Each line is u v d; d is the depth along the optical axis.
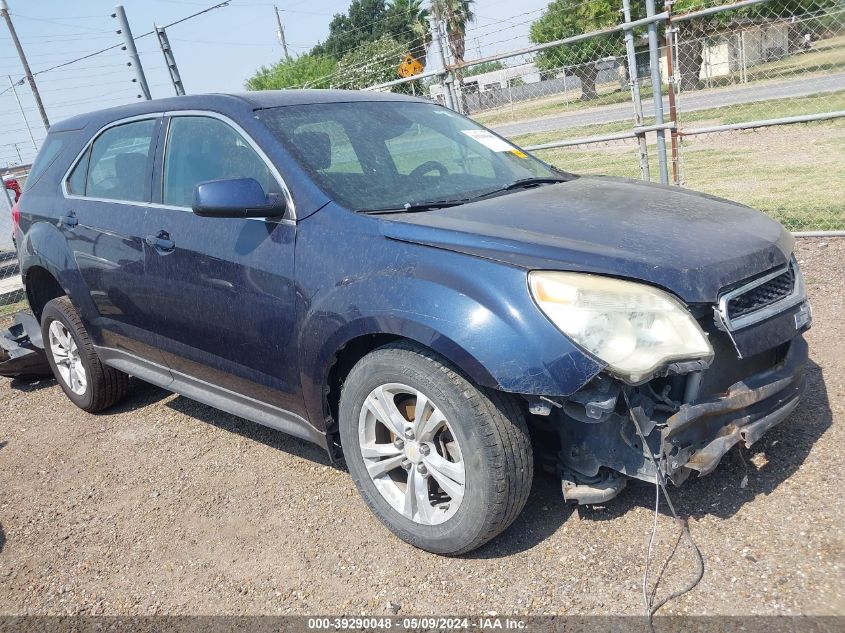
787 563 2.51
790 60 10.88
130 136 4.03
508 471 2.56
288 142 3.27
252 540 3.16
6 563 3.26
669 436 2.46
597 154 13.55
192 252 3.44
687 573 2.54
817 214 7.12
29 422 4.92
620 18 16.03
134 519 3.47
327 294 2.86
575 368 2.34
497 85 14.64
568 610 2.47
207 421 4.50
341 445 3.08
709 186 9.35
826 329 4.46
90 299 4.22
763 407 2.72
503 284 2.50
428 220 2.86
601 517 2.93
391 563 2.87
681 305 2.44
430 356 2.63
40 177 4.70
